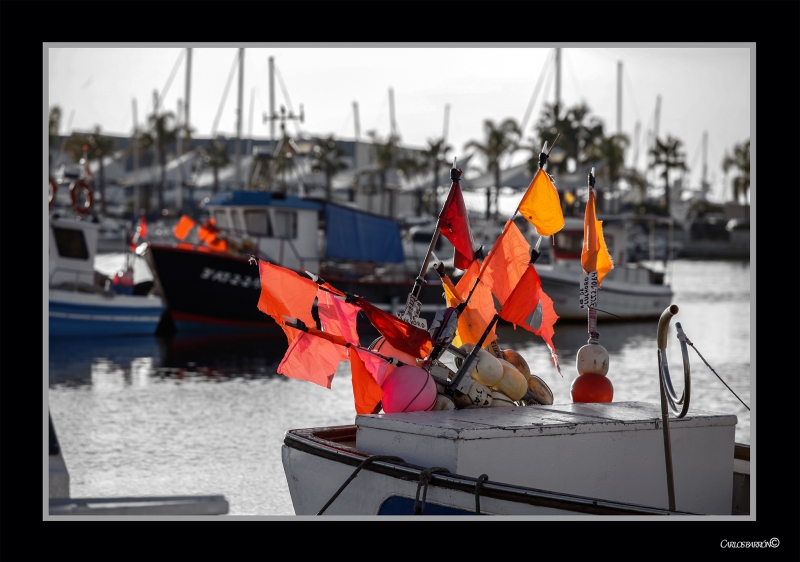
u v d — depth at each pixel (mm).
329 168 117000
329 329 9492
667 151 139625
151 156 129250
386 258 45000
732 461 8711
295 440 9156
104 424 21219
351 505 8352
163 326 42000
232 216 43000
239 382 28000
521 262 9688
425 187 123812
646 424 8141
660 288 52500
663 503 8250
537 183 9727
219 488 15586
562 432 7793
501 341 41094
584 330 46469
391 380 8836
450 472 7449
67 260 39438
